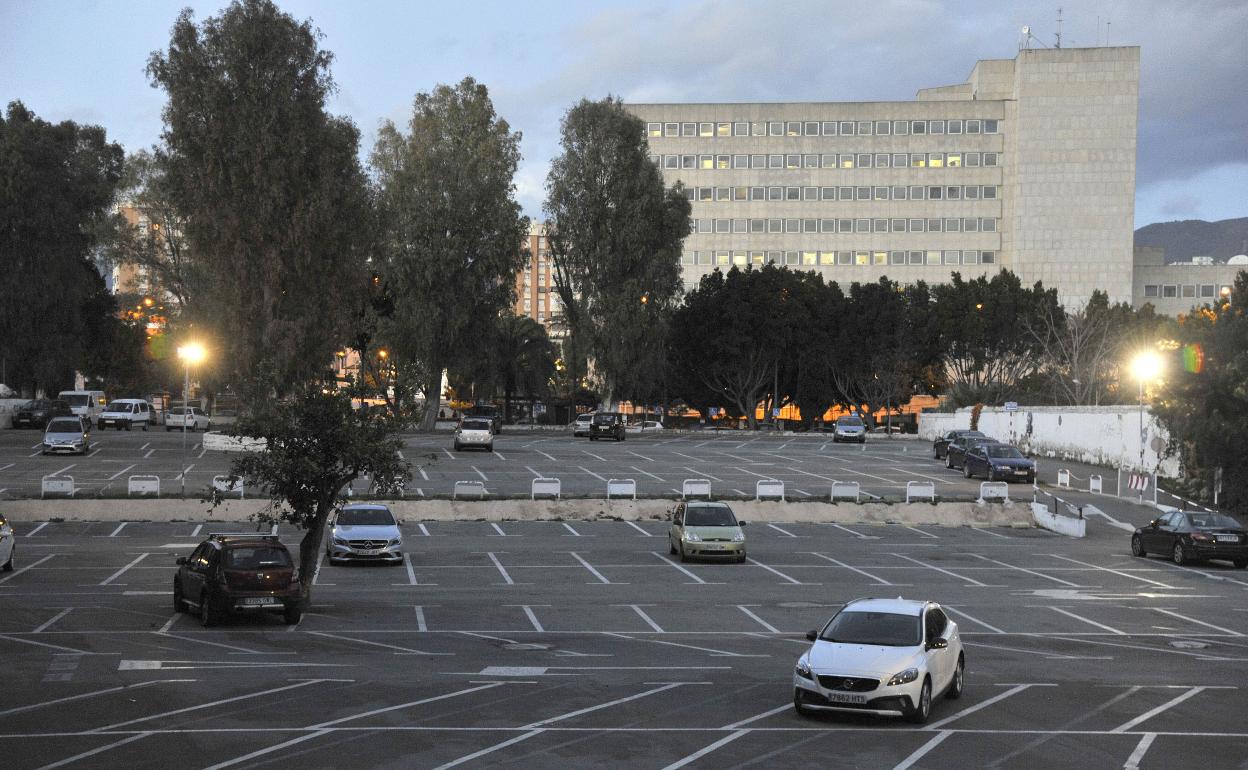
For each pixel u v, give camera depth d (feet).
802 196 475.72
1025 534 137.80
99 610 81.61
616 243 298.15
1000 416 263.29
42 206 240.73
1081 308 384.27
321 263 202.49
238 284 196.95
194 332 209.46
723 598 91.50
